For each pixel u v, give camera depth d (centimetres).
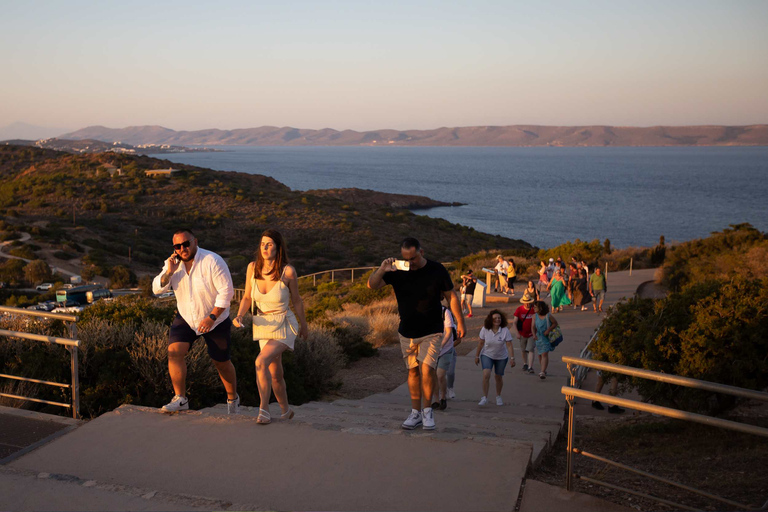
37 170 13325
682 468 516
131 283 6397
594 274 1877
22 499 355
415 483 379
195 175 11750
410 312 505
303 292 3381
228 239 7819
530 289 1123
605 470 477
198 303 500
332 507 347
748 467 502
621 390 793
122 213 9325
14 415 512
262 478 386
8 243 7481
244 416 507
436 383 828
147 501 352
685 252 2895
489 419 731
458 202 16688
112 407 682
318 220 8719
